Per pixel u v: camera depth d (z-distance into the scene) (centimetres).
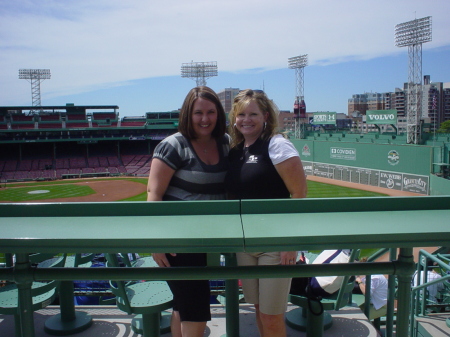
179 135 253
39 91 7494
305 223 147
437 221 149
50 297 320
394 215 154
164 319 347
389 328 198
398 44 4769
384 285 423
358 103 15075
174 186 253
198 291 237
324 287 292
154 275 154
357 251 280
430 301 589
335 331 328
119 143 7619
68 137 7081
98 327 339
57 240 139
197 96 247
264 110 258
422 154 3584
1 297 312
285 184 253
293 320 334
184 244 138
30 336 160
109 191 4712
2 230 145
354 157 4409
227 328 287
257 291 271
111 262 255
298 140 5331
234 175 259
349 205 159
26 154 7000
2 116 6944
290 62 6875
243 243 138
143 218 154
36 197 4341
